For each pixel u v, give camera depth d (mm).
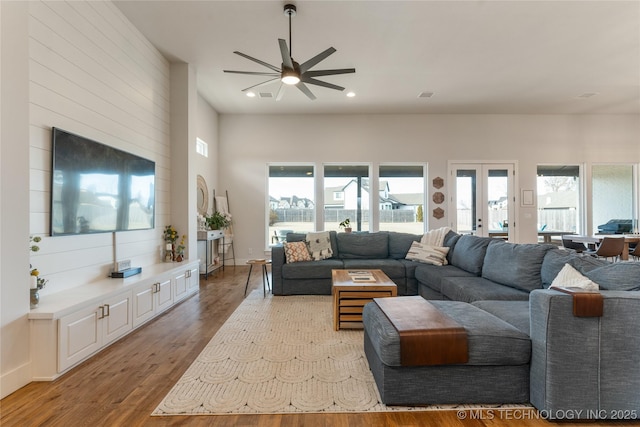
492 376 1757
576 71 4801
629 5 3256
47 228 2412
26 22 2053
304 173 6977
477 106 6363
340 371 2193
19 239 1995
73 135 2633
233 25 3611
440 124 6832
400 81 5152
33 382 2039
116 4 3232
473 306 2221
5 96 1918
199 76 4934
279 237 6957
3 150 1907
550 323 1609
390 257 4863
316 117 6816
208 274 5617
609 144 6836
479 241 3727
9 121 1942
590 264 2217
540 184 6984
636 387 1576
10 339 1928
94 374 2152
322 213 6879
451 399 1758
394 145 6828
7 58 1934
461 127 6832
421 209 6980
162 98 4281
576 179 6996
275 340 2744
